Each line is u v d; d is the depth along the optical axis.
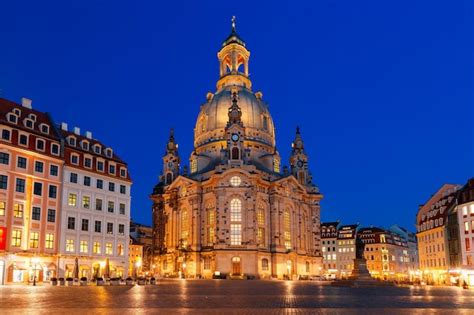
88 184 86.56
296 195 140.88
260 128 149.50
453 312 24.91
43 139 80.25
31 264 74.62
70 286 61.31
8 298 34.31
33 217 76.56
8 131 74.94
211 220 128.88
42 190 78.56
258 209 129.38
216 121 148.75
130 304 29.33
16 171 74.94
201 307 27.56
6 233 71.81
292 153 158.25
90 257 84.44
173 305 28.88
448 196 112.75
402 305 29.94
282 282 91.69
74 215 83.12
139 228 197.88
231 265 121.75
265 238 128.88
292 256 132.50
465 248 97.19
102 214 88.19
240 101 149.62
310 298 37.25
